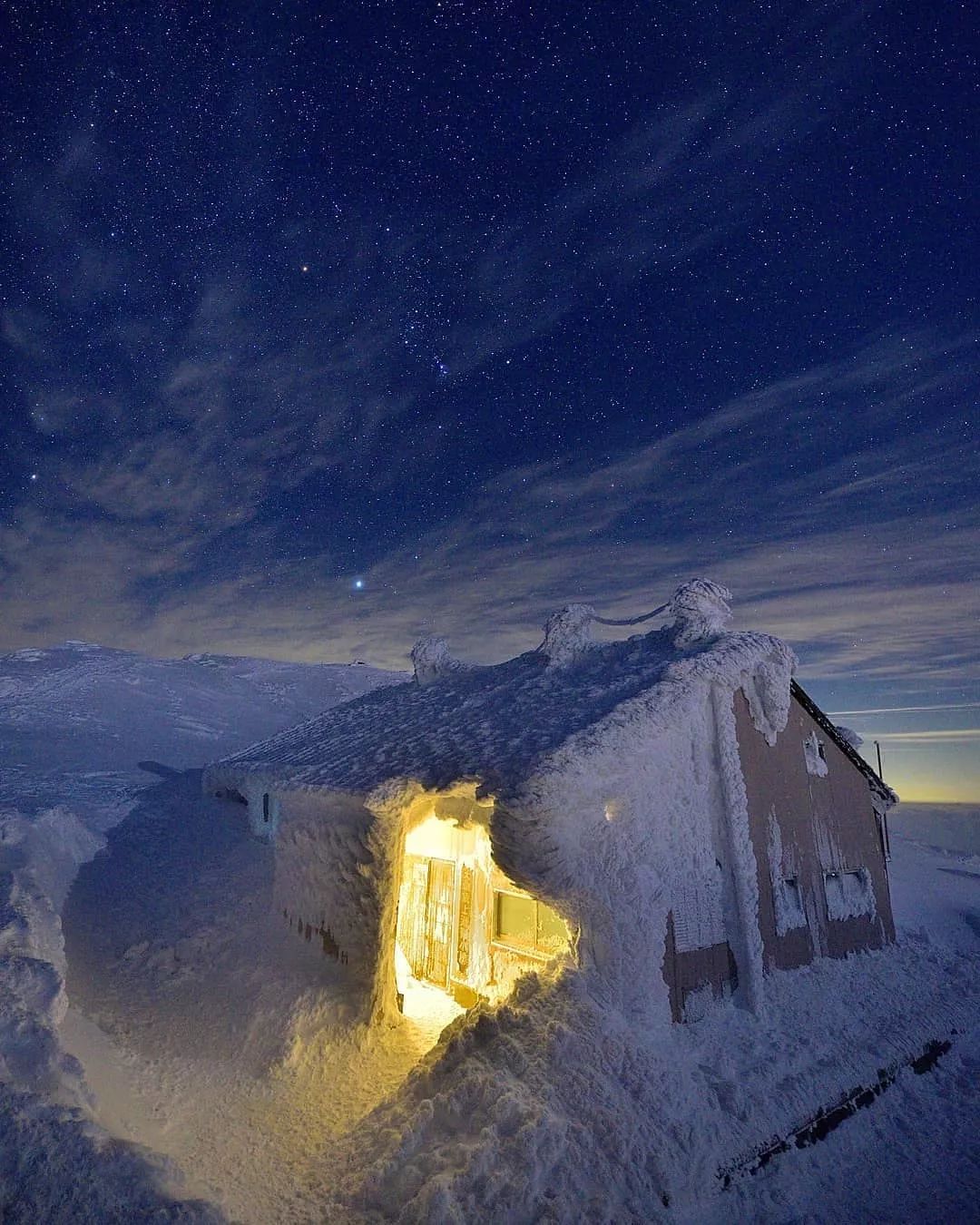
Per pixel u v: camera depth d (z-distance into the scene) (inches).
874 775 445.7
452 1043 273.0
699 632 377.7
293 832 394.0
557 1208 196.5
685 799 325.1
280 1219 211.3
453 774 324.5
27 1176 167.6
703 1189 224.2
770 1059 293.4
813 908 378.3
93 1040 272.2
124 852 425.1
